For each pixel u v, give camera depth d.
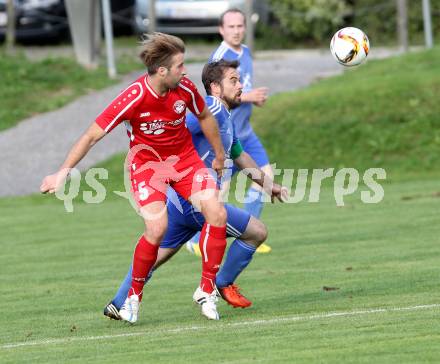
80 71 57.47
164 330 17.81
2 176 43.91
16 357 16.20
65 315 20.02
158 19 62.53
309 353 15.06
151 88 17.50
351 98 47.78
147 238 18.02
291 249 26.73
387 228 29.25
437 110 46.34
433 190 37.22
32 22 63.56
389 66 53.97
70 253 28.08
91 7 57.72
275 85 53.50
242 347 15.81
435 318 17.14
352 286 21.19
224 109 19.17
